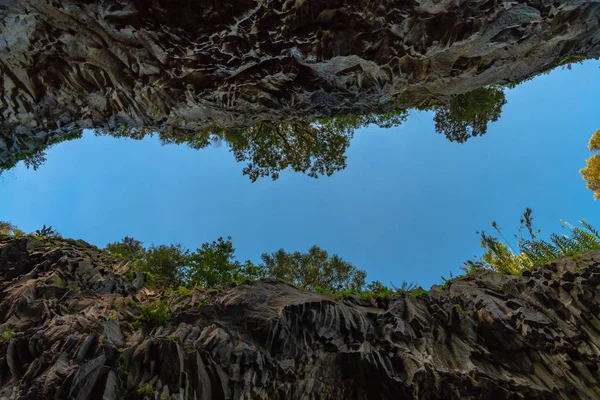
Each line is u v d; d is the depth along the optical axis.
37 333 7.07
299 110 12.84
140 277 11.79
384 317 10.04
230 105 12.30
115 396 6.15
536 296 9.94
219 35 9.09
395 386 8.41
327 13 8.88
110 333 7.42
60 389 5.79
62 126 12.45
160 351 6.97
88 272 10.36
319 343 8.95
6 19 8.70
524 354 8.93
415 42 9.38
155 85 11.23
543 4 8.58
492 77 11.55
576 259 10.24
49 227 12.25
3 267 10.02
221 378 7.14
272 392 7.92
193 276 13.47
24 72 10.44
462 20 8.74
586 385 7.96
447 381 8.36
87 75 10.91
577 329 8.80
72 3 8.47
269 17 8.77
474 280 12.03
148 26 8.95
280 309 8.95
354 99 12.18
